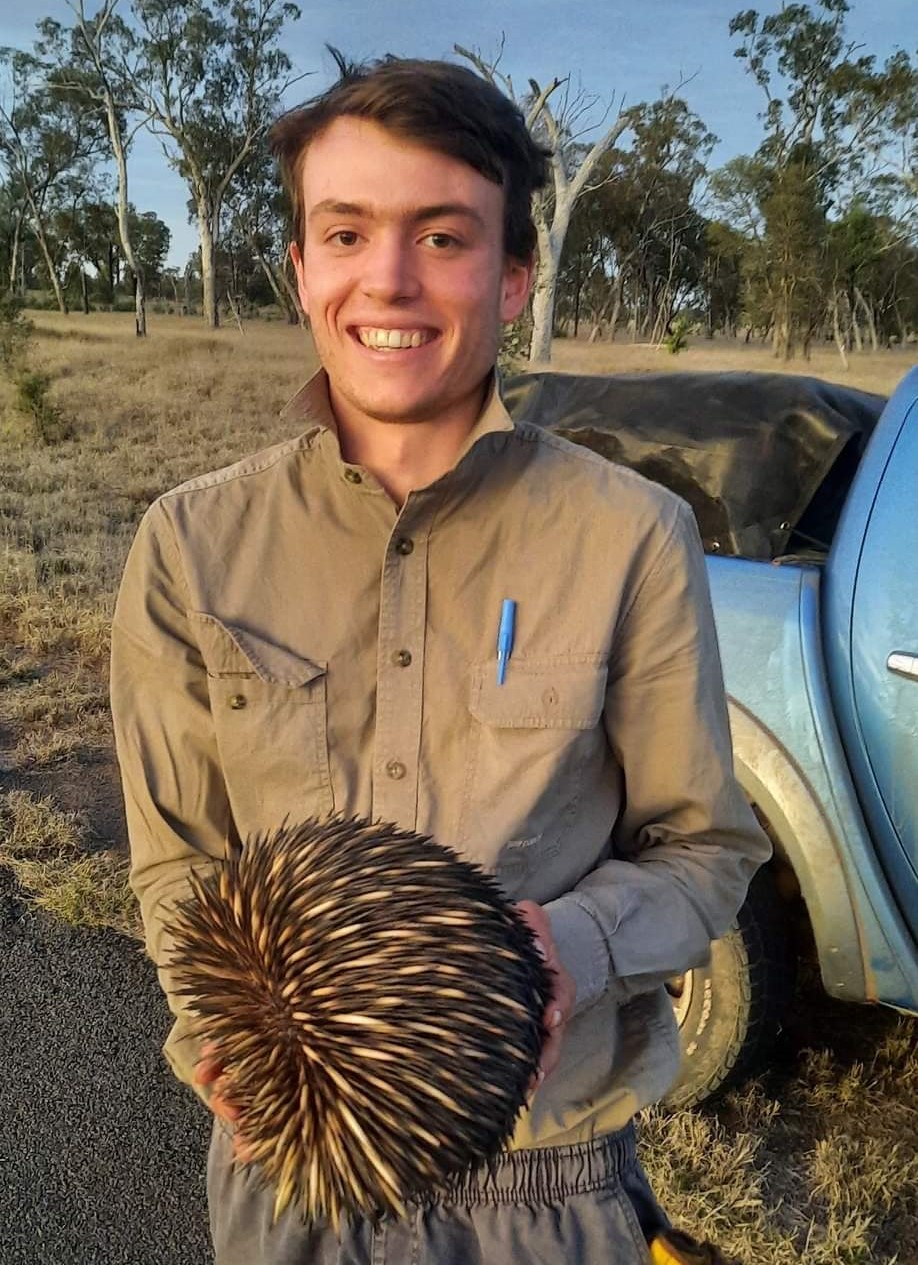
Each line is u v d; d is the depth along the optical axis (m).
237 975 1.17
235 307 55.12
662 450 3.78
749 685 3.05
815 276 39.72
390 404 1.49
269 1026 1.14
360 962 1.10
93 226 65.38
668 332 58.34
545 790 1.52
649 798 1.66
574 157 34.72
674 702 1.58
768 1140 3.18
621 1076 1.68
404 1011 1.08
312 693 1.56
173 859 1.68
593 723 1.52
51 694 6.53
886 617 2.88
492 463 1.54
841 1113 3.27
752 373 3.99
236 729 1.57
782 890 3.19
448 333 1.48
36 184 59.81
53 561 9.12
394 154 1.42
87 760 5.74
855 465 3.76
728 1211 2.88
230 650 1.56
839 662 2.96
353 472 1.52
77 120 56.94
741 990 3.09
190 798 1.66
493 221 1.49
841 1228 2.79
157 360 29.50
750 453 3.65
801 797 2.95
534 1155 1.63
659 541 1.55
